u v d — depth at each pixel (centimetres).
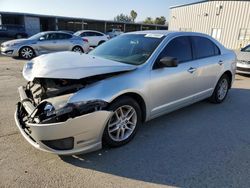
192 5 2734
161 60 364
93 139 300
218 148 353
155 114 387
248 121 461
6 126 389
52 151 280
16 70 873
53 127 269
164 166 303
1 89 600
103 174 283
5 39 2678
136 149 341
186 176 285
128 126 354
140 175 284
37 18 3375
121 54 399
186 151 341
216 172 295
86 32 1973
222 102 572
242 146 361
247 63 890
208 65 481
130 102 337
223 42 2406
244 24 2206
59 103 278
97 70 310
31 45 1238
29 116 288
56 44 1315
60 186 259
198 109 516
